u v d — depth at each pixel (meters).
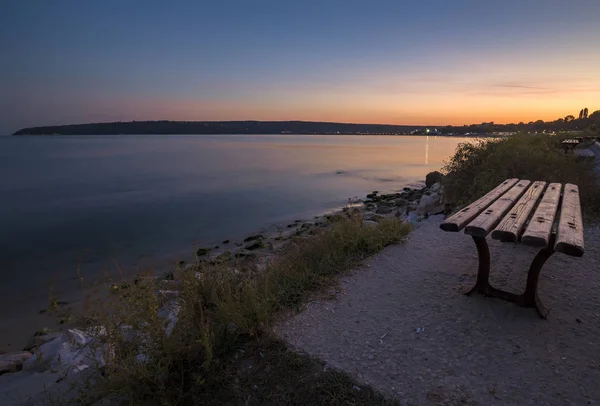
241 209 19.11
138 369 2.49
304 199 21.97
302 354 2.90
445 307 3.59
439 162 54.72
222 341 3.01
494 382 2.60
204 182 30.38
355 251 5.18
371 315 3.51
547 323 3.28
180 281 3.60
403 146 135.00
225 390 2.62
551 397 2.46
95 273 10.09
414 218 9.16
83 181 31.02
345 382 2.59
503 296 3.61
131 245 12.88
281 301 3.79
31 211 18.67
